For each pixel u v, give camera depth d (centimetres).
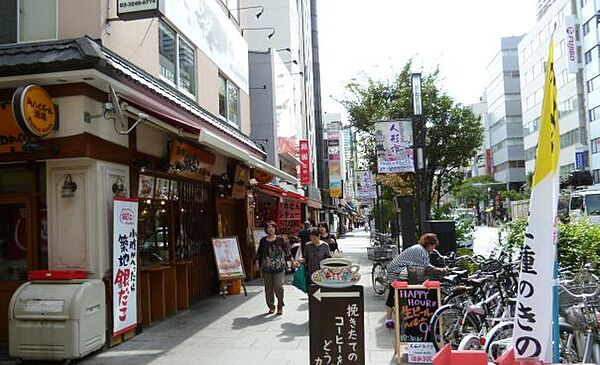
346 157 8525
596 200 2448
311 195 3834
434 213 1731
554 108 372
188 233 1136
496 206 7569
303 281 976
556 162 371
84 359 700
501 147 9088
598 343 473
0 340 783
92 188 731
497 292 713
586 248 922
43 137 704
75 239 729
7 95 727
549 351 363
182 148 982
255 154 1590
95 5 764
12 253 794
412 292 667
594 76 5438
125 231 776
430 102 1880
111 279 751
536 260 368
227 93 1459
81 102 709
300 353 722
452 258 1041
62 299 665
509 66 8756
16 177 791
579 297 512
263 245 1027
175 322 940
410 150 1335
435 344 632
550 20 6569
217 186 1289
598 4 5228
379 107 2180
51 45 693
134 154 838
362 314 546
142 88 777
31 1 791
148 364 676
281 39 3166
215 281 1280
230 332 856
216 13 1344
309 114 4725
